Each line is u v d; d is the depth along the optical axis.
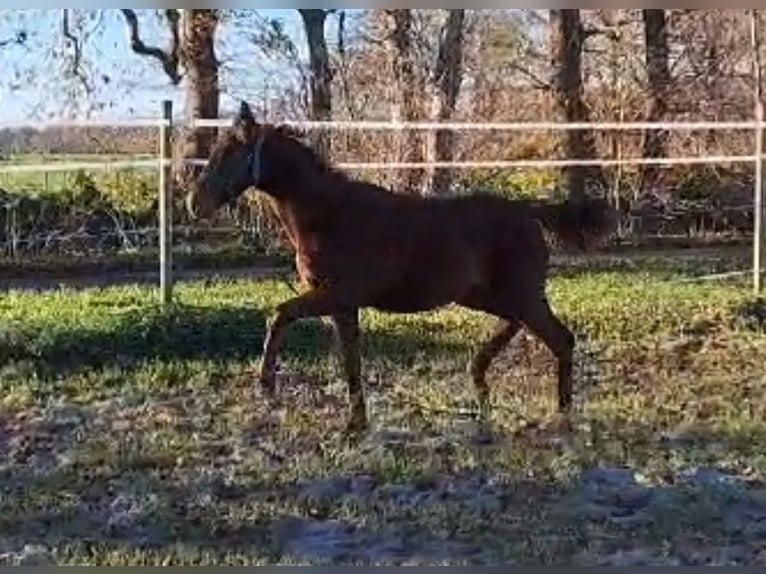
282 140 5.52
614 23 15.91
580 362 7.73
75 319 7.90
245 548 4.32
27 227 12.30
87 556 4.22
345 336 5.80
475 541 4.38
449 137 14.36
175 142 11.27
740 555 4.22
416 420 6.13
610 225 6.16
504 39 15.59
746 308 8.95
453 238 5.81
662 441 5.73
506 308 6.05
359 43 15.09
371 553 4.26
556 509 4.70
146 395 6.79
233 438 5.84
